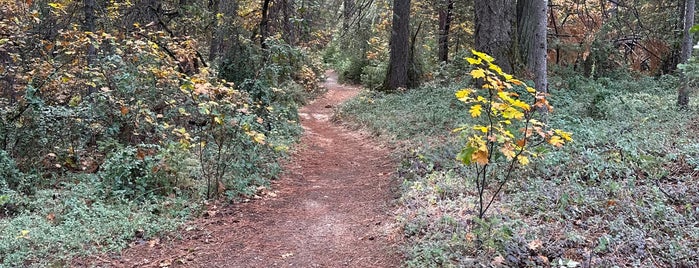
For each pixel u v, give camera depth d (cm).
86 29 1026
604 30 1866
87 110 805
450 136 1002
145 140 865
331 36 3294
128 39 983
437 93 1495
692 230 482
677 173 642
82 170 781
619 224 496
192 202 659
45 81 832
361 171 910
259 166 848
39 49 1021
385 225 584
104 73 852
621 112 1083
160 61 937
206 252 526
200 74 951
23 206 609
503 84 439
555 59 1905
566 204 556
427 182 698
